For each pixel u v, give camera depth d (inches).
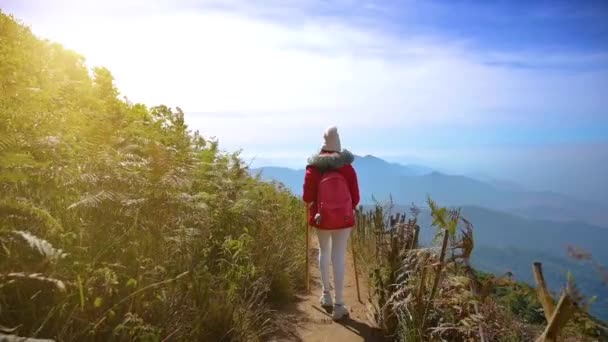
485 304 136.5
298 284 242.2
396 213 228.5
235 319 151.6
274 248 237.0
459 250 143.4
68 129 151.4
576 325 112.3
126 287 113.8
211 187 211.6
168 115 255.4
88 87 202.7
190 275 138.6
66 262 100.9
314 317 192.5
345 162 195.6
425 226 171.9
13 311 93.0
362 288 247.3
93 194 127.4
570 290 85.9
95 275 106.4
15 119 130.6
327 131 198.7
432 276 160.6
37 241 83.4
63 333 92.9
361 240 312.3
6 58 175.5
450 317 145.3
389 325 172.2
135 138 172.2
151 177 151.6
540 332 131.2
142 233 133.0
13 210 105.4
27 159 108.4
